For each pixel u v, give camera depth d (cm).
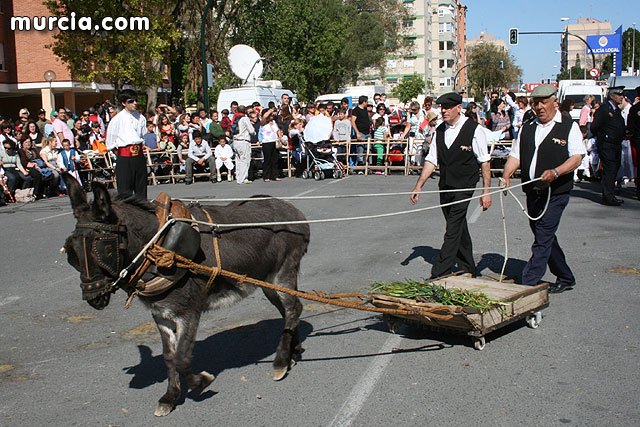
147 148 1945
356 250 985
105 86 3688
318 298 542
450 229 721
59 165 1709
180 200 529
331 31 4291
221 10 3778
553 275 827
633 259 886
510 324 653
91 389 534
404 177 1908
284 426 455
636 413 457
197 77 3719
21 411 496
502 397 488
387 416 463
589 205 1336
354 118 2030
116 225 443
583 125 1731
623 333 614
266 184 1822
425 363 559
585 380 513
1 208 1526
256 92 2333
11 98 3928
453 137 730
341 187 1694
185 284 474
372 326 665
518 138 727
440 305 568
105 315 729
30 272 923
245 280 498
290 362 561
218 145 1941
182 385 537
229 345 625
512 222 1166
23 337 663
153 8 2823
